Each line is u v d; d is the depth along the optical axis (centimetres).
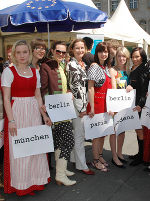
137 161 401
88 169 368
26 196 306
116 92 367
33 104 295
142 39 1120
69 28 557
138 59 386
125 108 379
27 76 288
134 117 387
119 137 407
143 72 378
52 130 328
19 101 286
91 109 352
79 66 340
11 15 386
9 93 281
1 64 585
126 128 387
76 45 345
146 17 3106
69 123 328
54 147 330
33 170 299
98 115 360
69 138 325
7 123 289
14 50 284
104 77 356
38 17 382
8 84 279
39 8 389
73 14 398
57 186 332
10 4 593
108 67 376
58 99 314
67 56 354
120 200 296
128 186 332
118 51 385
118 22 1089
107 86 361
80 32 803
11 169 291
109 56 367
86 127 351
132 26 1107
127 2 3172
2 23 402
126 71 421
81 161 363
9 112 278
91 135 356
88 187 329
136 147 481
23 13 382
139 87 382
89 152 464
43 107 302
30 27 555
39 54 333
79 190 321
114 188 326
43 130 297
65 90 329
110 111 365
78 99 337
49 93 317
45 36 830
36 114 297
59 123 322
